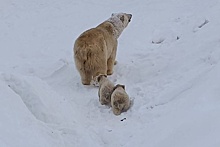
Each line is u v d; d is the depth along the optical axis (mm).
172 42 15039
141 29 18969
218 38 12227
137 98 10688
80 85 12414
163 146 7336
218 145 6301
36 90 9633
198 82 9797
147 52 14586
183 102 8984
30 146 6953
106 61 12344
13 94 8805
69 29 20672
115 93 10023
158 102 10062
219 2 19016
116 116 10000
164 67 12305
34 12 24203
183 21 18438
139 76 12344
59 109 9531
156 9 22500
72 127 8750
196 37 13320
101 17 22547
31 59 16172
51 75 13391
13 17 23312
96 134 9016
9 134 7031
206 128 7023
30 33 20266
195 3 22094
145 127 8828
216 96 8234
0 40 19219
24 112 8312
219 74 9141
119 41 17359
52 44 18234
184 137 7180
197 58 11766
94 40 12055
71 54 16438
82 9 24297
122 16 13500
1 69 14570
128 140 8531
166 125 8195
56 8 24797
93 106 10766
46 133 7961
